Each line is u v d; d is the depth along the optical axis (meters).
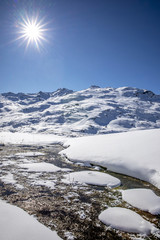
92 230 5.03
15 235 4.45
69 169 11.54
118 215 5.75
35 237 4.46
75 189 8.06
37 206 6.28
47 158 14.98
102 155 13.08
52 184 8.55
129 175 10.06
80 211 6.06
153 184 8.49
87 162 12.91
